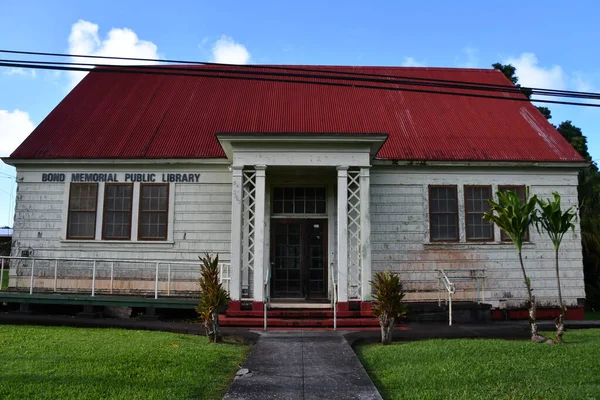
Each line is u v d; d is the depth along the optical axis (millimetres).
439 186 17031
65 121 18578
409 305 15258
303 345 10078
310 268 16703
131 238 16703
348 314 13453
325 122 18250
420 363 8648
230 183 16859
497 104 20328
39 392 6621
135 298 14734
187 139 17500
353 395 6855
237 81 21188
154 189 16953
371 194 16891
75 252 16734
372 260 16562
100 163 16859
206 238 16672
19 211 16938
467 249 16766
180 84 20984
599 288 21594
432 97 20578
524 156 17125
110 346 9703
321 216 16875
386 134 13844
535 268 16797
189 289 16406
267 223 16750
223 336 11352
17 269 16719
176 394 6684
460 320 14492
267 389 7113
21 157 16812
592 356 8906
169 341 10508
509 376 7586
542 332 12430
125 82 21062
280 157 14203
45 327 12750
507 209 11297
